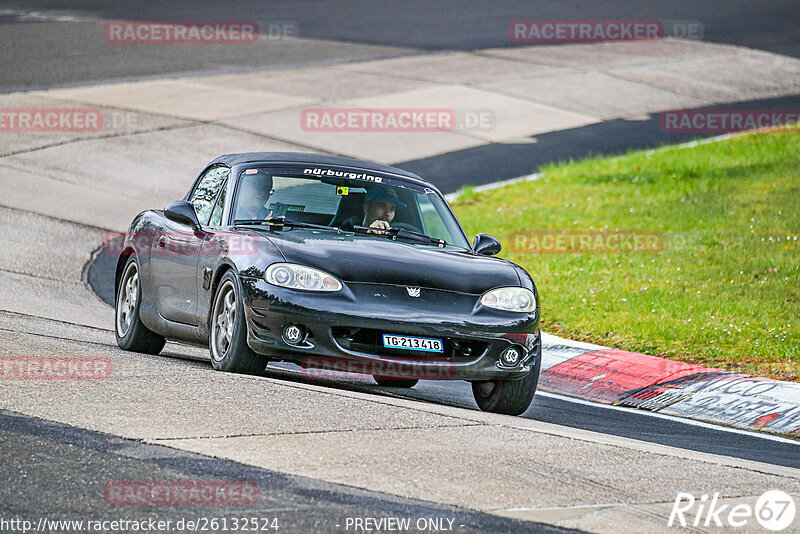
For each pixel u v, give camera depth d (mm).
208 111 85375
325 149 77375
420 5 142500
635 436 27719
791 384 33031
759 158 75438
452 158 78188
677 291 46438
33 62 98812
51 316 39406
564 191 69375
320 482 18625
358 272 26984
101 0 141375
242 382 25922
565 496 19125
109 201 63344
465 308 27141
